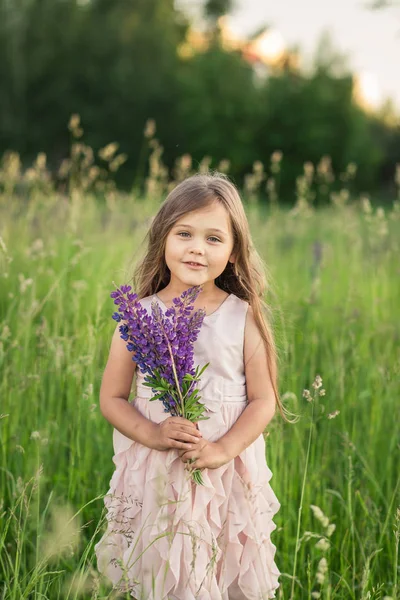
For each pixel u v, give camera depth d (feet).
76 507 9.67
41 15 107.76
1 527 9.00
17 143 103.24
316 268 15.60
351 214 20.27
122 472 7.66
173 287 7.91
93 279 14.62
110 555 7.47
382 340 13.73
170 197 7.82
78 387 10.14
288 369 11.22
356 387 11.42
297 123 108.17
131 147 104.99
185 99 106.01
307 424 10.52
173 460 7.22
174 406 7.09
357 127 110.63
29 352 11.81
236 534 7.34
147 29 112.06
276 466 9.66
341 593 8.44
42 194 18.58
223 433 7.41
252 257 8.22
